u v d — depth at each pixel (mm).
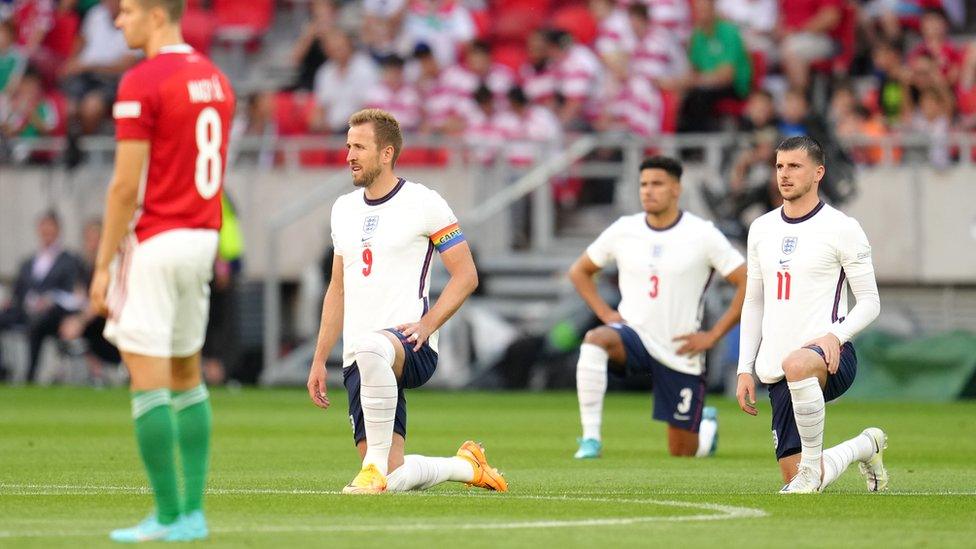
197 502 22406
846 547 22062
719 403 68062
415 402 68000
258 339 83875
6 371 84688
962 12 87375
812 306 30469
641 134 80625
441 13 89312
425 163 82312
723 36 81062
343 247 30359
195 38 94938
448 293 29797
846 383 30781
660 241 41906
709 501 28297
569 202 80812
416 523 24328
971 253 76688
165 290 22062
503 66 87562
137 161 21797
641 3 82375
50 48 92188
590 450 41281
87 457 39781
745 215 72250
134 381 22016
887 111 80625
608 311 42750
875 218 77812
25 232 87188
